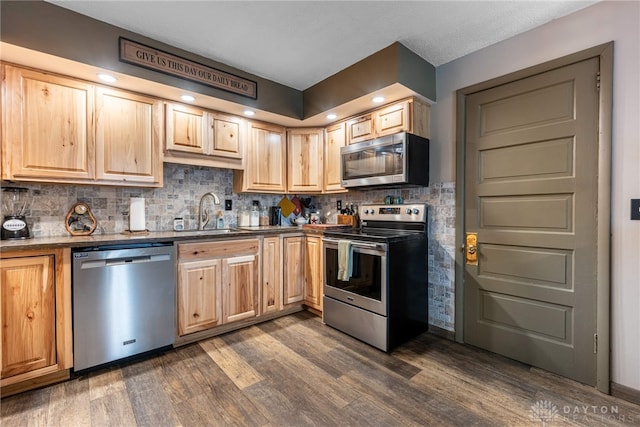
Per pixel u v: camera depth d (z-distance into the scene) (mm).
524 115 2121
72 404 1652
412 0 1773
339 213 3498
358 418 1562
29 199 2145
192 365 2070
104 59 1943
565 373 1954
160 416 1568
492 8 1854
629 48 1710
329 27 2035
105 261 1973
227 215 3174
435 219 2621
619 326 1750
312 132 3334
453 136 2502
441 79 2566
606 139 1771
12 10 1662
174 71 2246
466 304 2436
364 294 2443
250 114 2895
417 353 2270
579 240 1896
